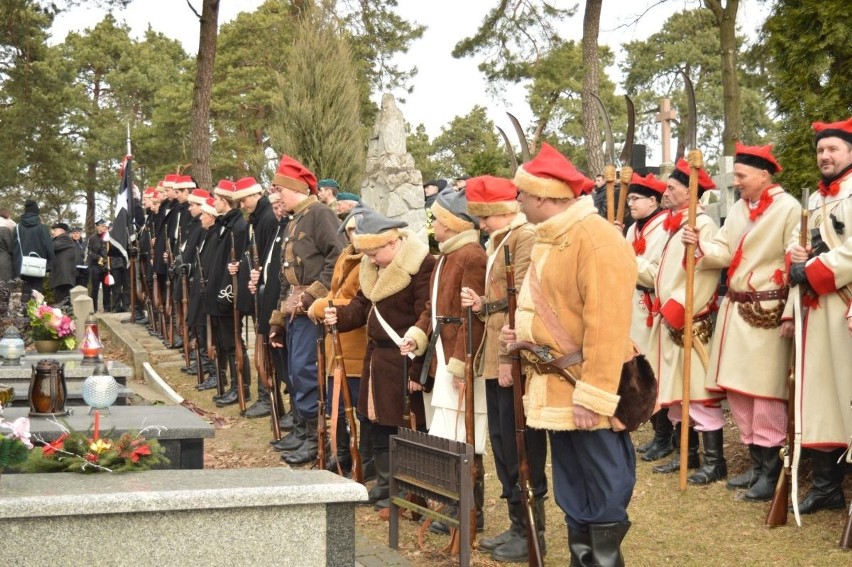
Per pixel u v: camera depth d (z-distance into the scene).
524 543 5.20
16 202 41.38
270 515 3.92
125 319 16.91
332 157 17.05
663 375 6.82
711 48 37.69
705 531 5.61
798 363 5.60
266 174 18.67
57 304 17.78
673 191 6.86
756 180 6.18
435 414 5.63
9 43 27.08
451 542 5.29
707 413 6.58
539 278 4.34
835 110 7.97
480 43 22.11
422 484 5.23
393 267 6.09
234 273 9.77
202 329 11.52
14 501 3.61
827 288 5.54
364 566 5.14
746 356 6.11
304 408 7.68
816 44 8.08
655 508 6.11
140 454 4.39
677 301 6.66
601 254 4.16
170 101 41.50
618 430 4.22
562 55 22.48
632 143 6.79
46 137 36.59
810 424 5.66
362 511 6.33
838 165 5.75
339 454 7.38
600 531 4.28
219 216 10.27
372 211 6.24
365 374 6.36
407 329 6.13
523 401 4.66
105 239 18.72
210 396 11.01
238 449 8.40
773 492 6.04
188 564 3.82
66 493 3.75
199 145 19.72
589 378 4.09
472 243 5.71
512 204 5.25
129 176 16.11
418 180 16.89
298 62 17.44
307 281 7.71
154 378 11.74
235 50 39.66
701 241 6.54
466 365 5.34
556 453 4.51
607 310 4.11
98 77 48.53
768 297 6.05
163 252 13.77
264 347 8.65
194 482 4.04
